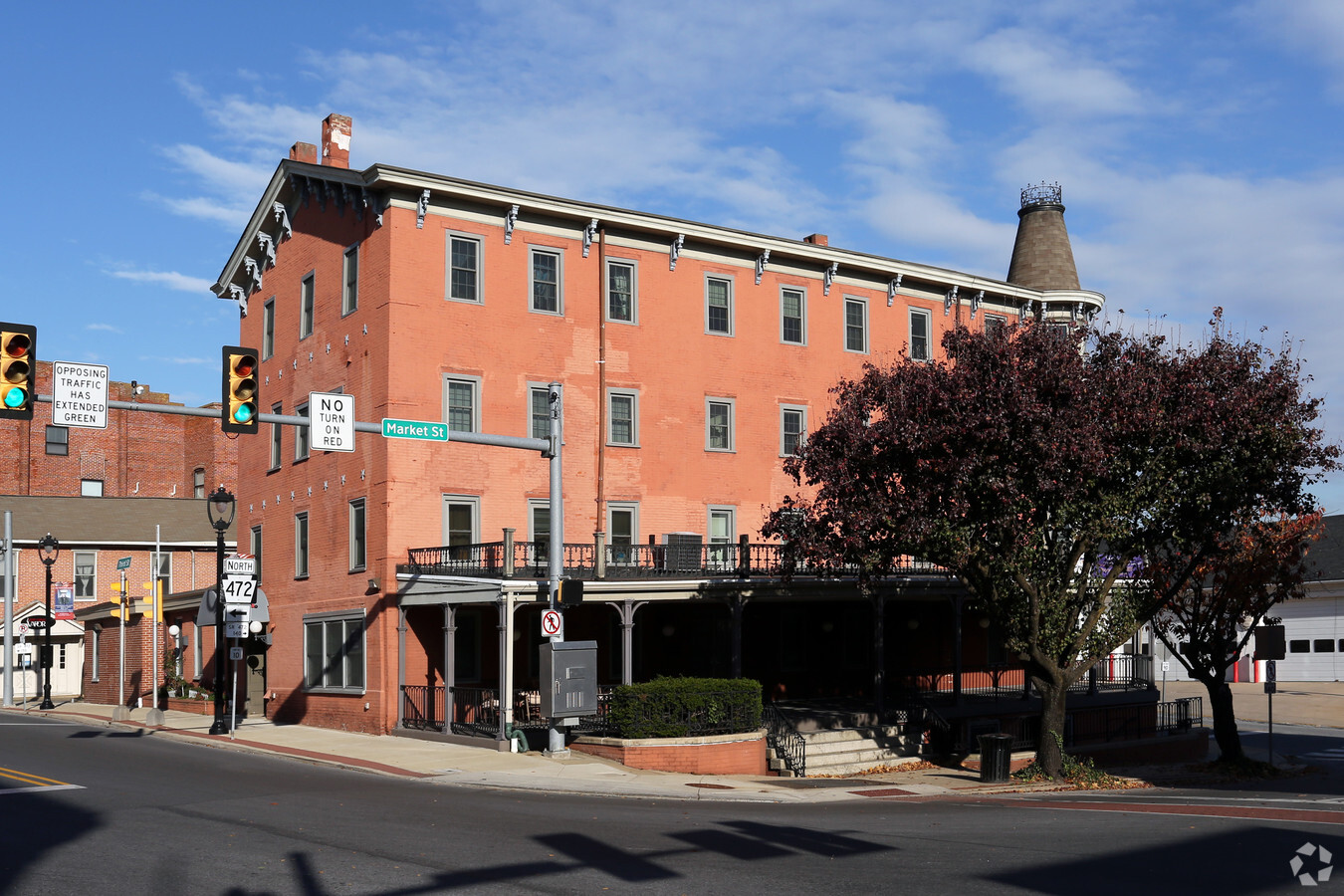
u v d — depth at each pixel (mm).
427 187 30656
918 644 37812
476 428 31250
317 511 33688
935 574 31250
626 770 22266
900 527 22391
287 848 12758
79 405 16766
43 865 11688
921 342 39688
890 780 24484
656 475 33906
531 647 31844
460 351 31250
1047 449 21031
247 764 23094
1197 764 29891
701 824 15156
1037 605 23812
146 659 41906
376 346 30859
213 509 61000
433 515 30578
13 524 55000
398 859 12156
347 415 20250
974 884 11008
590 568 28406
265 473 37281
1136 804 18547
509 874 11430
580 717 25172
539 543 27141
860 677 36344
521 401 32000
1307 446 22953
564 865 11930
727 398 35469
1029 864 12086
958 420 21500
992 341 22250
